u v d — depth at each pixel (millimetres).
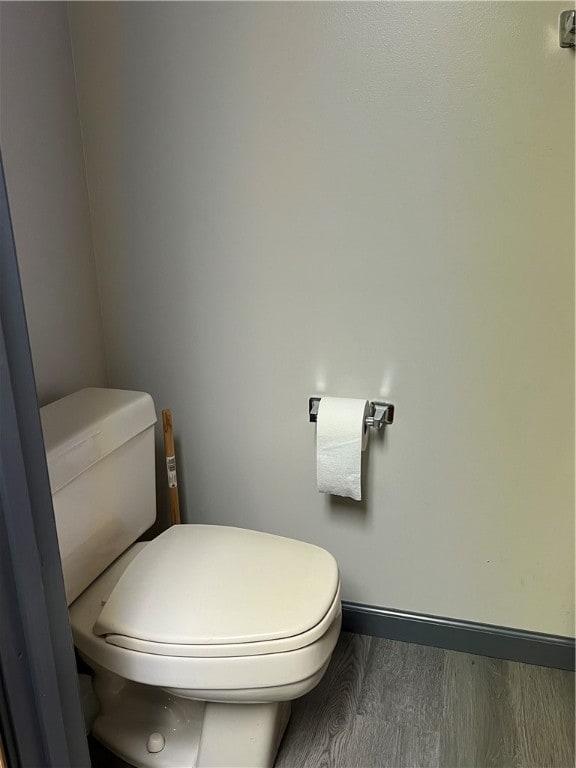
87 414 1450
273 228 1594
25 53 1443
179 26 1511
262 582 1345
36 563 965
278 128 1520
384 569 1785
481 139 1406
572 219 1409
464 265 1493
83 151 1664
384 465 1688
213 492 1862
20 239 1468
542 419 1550
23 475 928
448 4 1349
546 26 1313
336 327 1621
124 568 1507
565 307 1464
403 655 1774
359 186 1507
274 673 1223
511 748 1490
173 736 1467
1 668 923
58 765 1049
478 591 1730
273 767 1446
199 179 1608
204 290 1692
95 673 1526
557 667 1720
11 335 898
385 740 1515
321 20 1426
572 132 1360
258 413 1750
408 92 1419
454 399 1590
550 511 1612
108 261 1737
